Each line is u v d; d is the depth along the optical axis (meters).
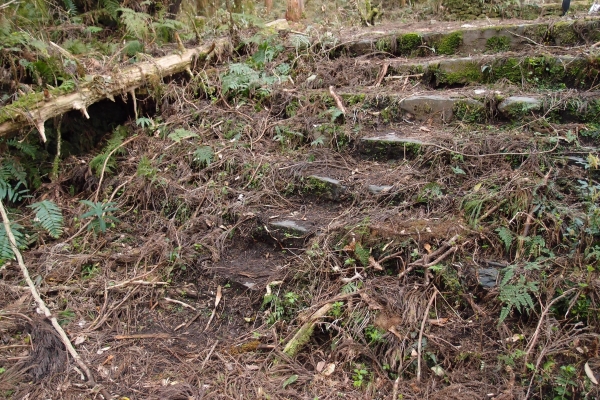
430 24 5.76
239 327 2.79
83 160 4.08
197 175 3.68
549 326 2.31
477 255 2.64
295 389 2.37
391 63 4.29
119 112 4.41
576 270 2.45
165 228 3.43
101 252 3.33
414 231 2.74
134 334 2.77
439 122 3.61
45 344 2.59
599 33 3.98
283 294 2.83
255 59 4.71
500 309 2.44
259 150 3.75
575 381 2.13
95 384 2.42
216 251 3.14
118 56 4.61
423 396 2.26
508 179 2.88
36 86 3.93
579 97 3.28
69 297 2.98
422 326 2.43
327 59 4.61
